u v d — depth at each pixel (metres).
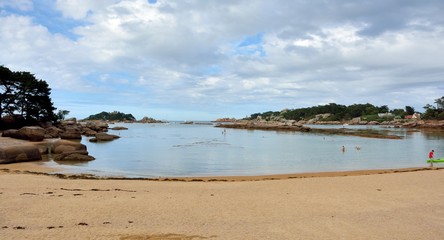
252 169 31.55
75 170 28.72
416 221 13.05
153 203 15.59
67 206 14.55
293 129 128.25
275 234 11.27
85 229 11.34
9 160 31.34
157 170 30.28
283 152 48.00
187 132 116.12
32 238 10.15
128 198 16.55
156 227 11.86
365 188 19.81
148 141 69.62
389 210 14.73
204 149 51.84
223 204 15.70
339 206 15.43
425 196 17.59
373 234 11.41
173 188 19.97
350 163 36.28
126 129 133.88
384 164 35.56
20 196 16.25
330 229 11.93
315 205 15.61
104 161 35.78
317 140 75.62
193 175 27.73
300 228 12.02
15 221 12.21
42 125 75.81
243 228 11.95
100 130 100.69
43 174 25.22
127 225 12.05
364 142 69.06
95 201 15.66
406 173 26.19
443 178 23.31
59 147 40.09
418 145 61.41
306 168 32.34
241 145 60.62
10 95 71.56
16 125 70.81
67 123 93.62
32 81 75.06
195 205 15.41
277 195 17.89
